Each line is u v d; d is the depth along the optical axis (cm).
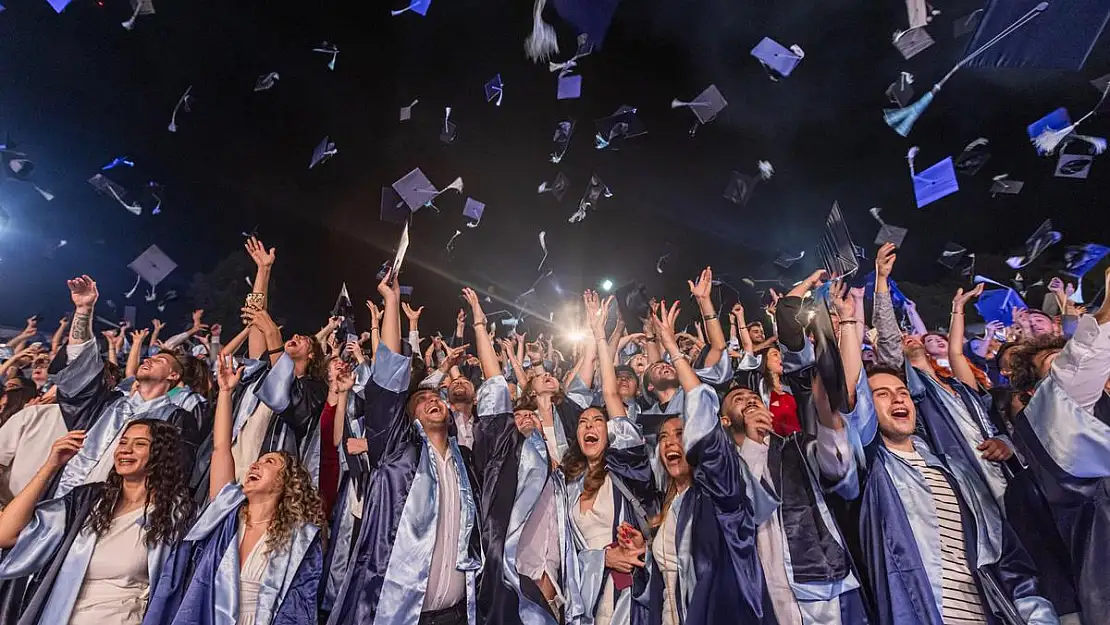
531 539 416
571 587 401
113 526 368
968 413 407
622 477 418
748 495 360
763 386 531
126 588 360
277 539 372
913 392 412
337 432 475
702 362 553
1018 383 427
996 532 347
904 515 342
